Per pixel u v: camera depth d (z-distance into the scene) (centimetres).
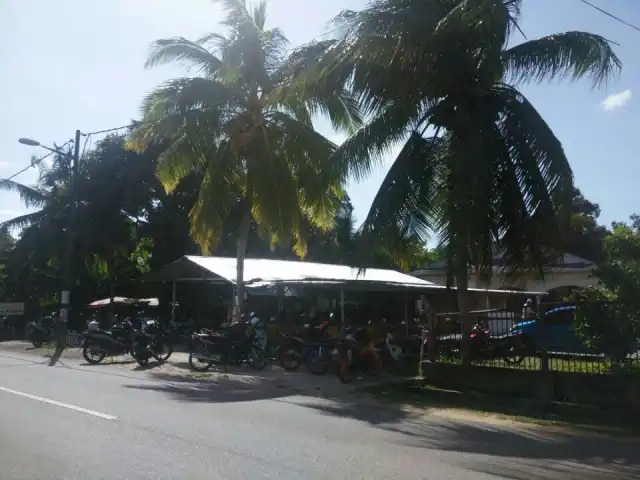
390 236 1338
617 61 1223
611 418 1023
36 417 910
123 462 670
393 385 1388
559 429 951
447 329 1388
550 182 1284
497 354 1263
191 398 1162
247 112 1905
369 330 1698
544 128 1308
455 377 1288
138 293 3362
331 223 2075
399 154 1394
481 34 1206
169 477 619
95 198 2897
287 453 730
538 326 1198
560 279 2745
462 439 859
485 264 1345
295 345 1703
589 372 1122
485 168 1275
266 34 1942
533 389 1173
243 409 1055
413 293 2547
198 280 2444
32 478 612
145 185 3011
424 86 1298
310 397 1238
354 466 680
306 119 1988
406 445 801
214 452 723
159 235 3128
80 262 2997
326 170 1398
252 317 1888
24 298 3148
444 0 1271
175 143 1941
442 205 1320
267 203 1803
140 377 1486
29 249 2891
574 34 1248
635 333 1059
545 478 663
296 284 1923
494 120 1355
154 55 1925
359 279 2028
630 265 1105
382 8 1220
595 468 714
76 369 1627
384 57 1209
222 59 1934
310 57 1324
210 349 1664
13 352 2189
